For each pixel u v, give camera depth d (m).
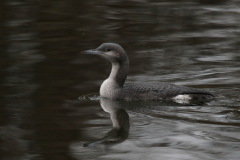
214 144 8.23
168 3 25.19
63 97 11.27
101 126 9.26
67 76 13.29
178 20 21.75
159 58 15.64
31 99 11.01
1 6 23.20
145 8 24.02
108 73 13.70
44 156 7.85
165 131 8.92
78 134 8.80
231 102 10.67
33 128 9.05
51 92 11.71
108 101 11.08
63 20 21.16
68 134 8.77
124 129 9.08
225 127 8.98
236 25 20.92
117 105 10.73
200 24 21.12
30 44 17.27
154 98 11.00
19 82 12.55
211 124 9.17
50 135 8.74
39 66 14.39
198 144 8.26
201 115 9.77
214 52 16.47
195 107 10.34
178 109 10.26
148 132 8.91
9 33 18.83
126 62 11.59
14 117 9.67
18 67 14.20
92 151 8.07
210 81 12.75
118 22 21.20
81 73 13.70
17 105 10.50
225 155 7.81
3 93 11.49
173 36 19.02
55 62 14.92
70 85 12.38
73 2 24.55
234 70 13.98
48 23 20.58
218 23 21.27
